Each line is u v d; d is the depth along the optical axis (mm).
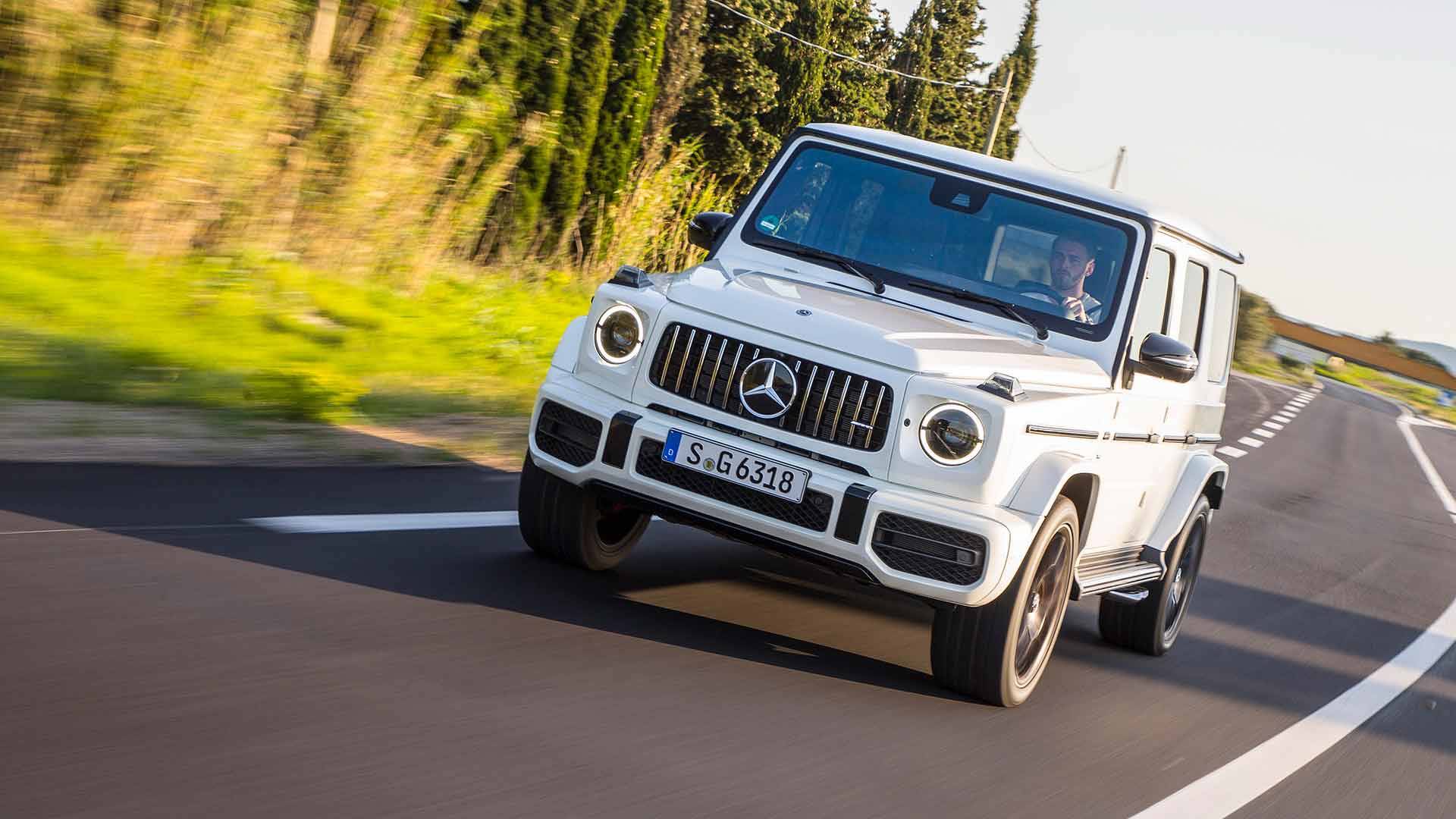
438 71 14844
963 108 60688
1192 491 7418
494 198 17359
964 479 5172
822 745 4742
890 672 5941
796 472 5211
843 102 44906
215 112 11969
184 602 4730
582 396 5570
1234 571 11312
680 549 7527
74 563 4953
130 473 6582
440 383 11203
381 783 3568
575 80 18906
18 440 6824
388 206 14117
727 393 5352
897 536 5176
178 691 3914
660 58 20984
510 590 5758
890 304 6012
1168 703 6605
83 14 10906
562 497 6070
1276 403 44125
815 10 40062
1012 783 4824
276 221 12875
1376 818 5469
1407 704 7680
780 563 7777
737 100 36594
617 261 20969
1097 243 6359
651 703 4742
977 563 5148
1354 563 13273
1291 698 7270
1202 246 7055
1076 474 5551
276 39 12484
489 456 9039
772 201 6676
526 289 17031
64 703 3670
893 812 4266
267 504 6445
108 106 11172
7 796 3080
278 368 9812
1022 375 5480
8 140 10898
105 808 3113
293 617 4816
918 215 6480
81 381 8258
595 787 3881
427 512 6914
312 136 13148
